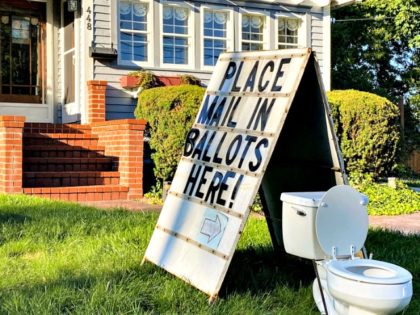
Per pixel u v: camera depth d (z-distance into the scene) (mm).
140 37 10125
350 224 3064
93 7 9594
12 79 10531
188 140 3979
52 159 8234
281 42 11609
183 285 3340
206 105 3957
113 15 9781
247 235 4852
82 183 8156
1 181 7430
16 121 7367
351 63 18859
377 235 5180
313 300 3293
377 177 9555
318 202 3002
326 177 3566
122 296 3068
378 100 9055
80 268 3787
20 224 5055
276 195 3984
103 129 8797
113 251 4254
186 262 3447
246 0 11070
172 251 3625
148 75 9703
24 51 10648
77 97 9875
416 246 4828
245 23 11234
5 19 10469
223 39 10961
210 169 3625
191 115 8109
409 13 18125
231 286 3480
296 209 3059
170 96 8117
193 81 10312
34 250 4375
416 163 18344
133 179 8141
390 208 7809
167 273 3615
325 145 3447
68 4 9742
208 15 10820
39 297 3039
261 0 11180
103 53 9547
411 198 8453
